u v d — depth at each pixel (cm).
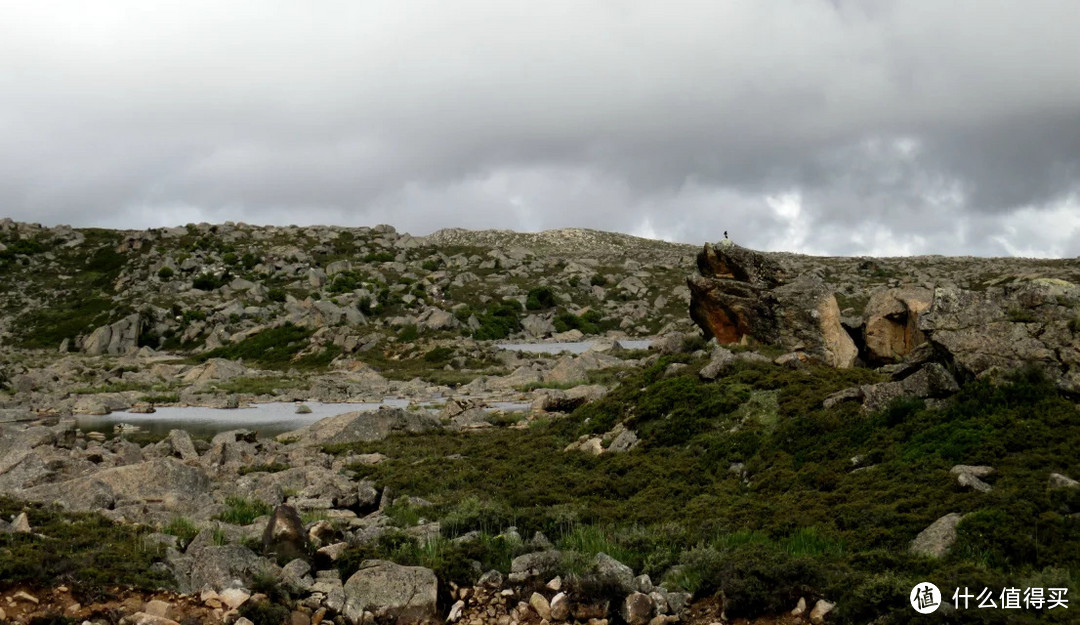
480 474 2523
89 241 15150
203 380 6769
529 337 11319
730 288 4006
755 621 1206
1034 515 1368
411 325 9494
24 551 1316
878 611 1139
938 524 1401
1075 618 1046
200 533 1537
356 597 1273
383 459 2902
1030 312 2097
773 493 1958
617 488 2198
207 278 12419
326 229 17575
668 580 1358
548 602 1277
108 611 1170
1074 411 1800
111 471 2177
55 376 6619
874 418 2123
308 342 8469
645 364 4912
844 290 13025
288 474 2478
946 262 16212
